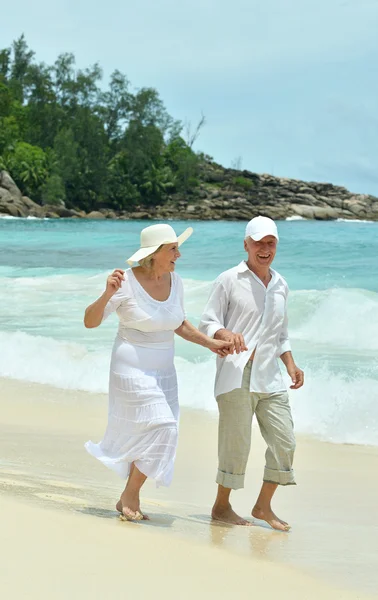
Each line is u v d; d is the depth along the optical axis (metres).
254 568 3.69
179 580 3.35
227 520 5.18
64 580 3.17
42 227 60.88
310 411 8.60
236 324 5.21
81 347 11.78
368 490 6.20
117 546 3.73
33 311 15.80
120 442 4.85
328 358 11.34
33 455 6.86
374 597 3.42
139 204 111.06
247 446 5.14
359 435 8.07
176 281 5.04
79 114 108.44
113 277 4.78
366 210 116.94
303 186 121.69
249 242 5.25
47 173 99.69
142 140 111.62
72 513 4.41
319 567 3.91
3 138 101.31
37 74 113.00
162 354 4.94
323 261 25.36
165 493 6.03
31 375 10.98
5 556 3.38
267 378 5.18
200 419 8.76
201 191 115.31
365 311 13.38
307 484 6.41
